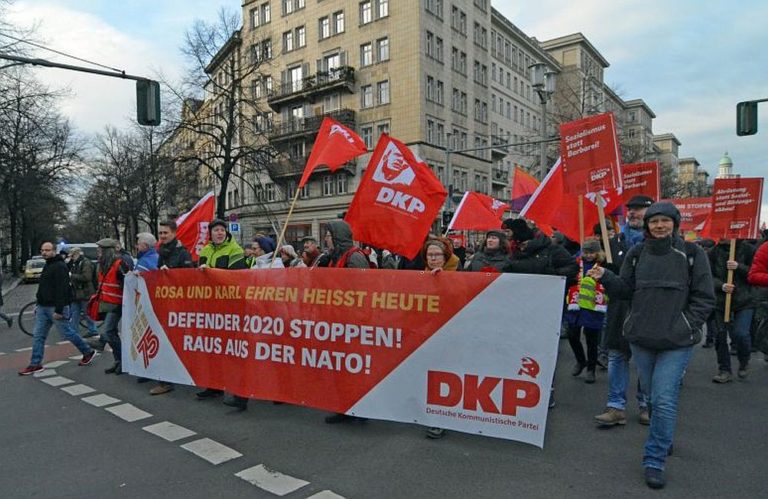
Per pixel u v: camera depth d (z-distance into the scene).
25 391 6.68
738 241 6.82
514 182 11.46
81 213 66.44
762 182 6.53
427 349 4.60
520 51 59.84
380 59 40.03
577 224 7.15
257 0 47.00
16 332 11.91
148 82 12.62
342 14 41.75
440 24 41.12
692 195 60.53
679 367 3.81
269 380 5.41
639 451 4.45
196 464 4.28
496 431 4.34
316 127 41.38
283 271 5.33
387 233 5.77
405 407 4.70
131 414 5.61
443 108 41.56
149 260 6.92
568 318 6.88
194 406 5.85
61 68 11.55
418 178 5.73
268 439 4.79
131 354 6.89
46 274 7.70
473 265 5.88
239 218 50.34
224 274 5.77
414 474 4.02
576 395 6.20
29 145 28.59
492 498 3.63
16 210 38.78
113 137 49.06
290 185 44.97
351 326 4.93
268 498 3.69
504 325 4.31
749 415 5.38
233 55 33.19
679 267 3.84
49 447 4.73
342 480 3.94
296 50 44.59
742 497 3.62
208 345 5.93
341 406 4.98
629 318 4.00
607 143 5.18
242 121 31.88
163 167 31.50
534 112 63.19
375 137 40.28
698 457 4.30
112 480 4.03
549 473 4.02
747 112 13.89
